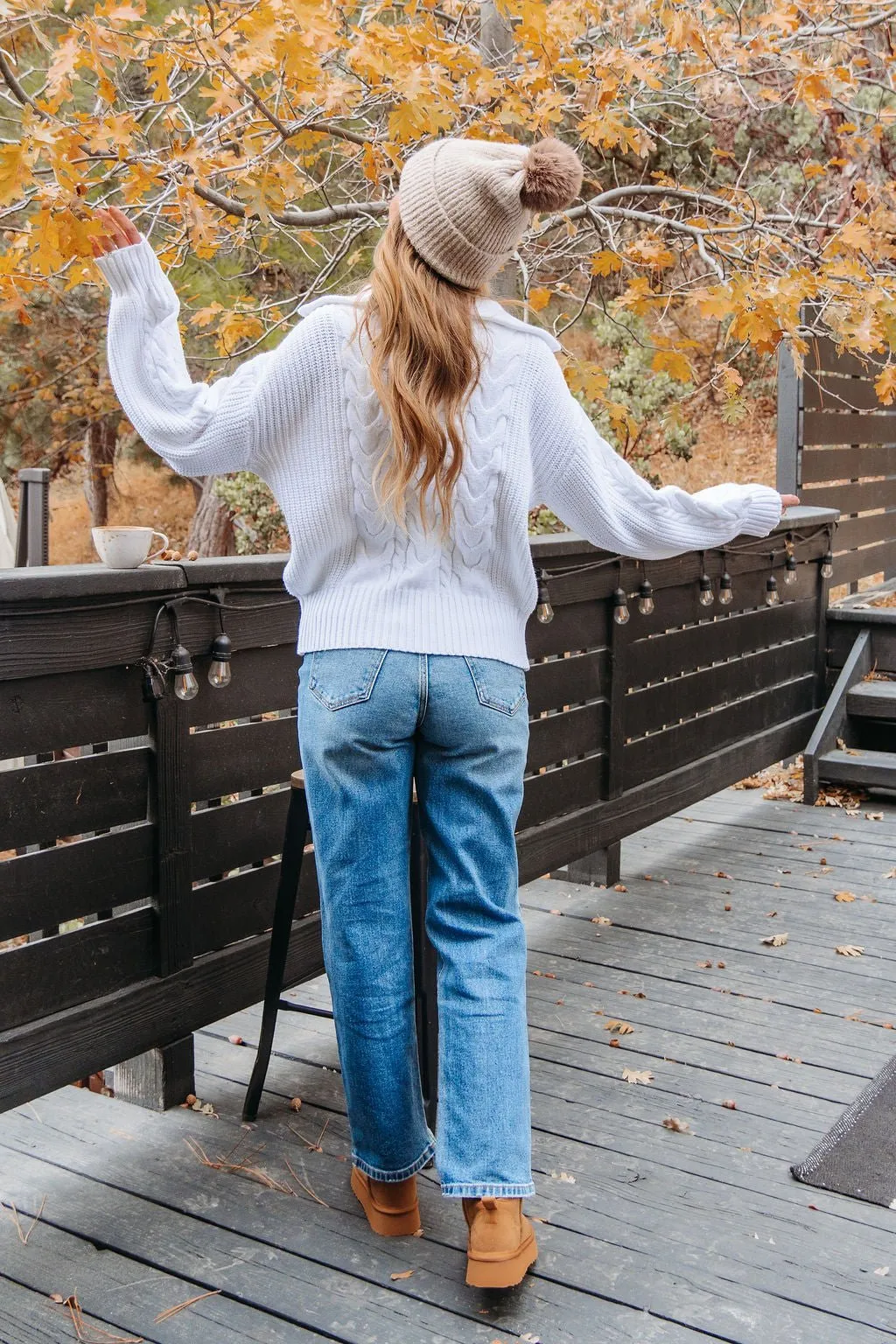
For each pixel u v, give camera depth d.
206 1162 2.15
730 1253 1.87
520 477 1.67
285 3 2.52
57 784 1.99
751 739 4.34
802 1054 2.56
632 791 3.58
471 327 1.60
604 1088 2.42
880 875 3.76
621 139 3.58
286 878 2.19
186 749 2.19
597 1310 1.74
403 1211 1.90
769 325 3.23
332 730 1.65
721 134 7.85
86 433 11.09
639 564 3.49
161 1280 1.82
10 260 2.68
